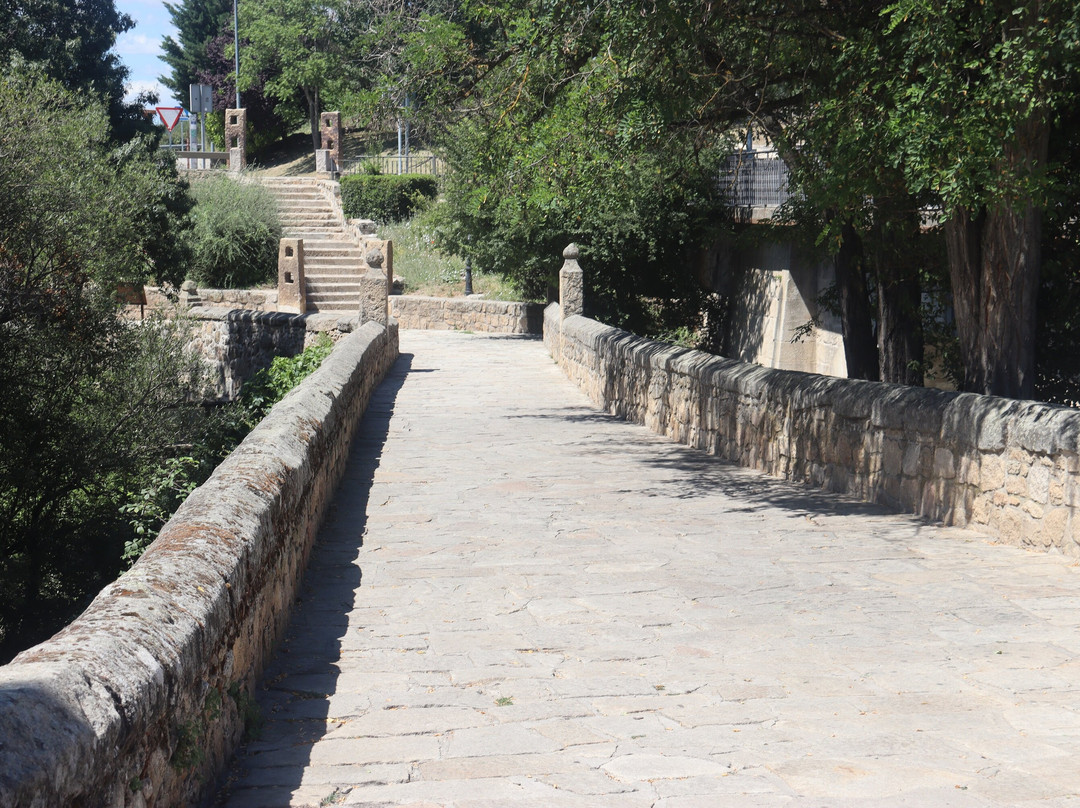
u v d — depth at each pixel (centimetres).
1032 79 705
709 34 979
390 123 1218
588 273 2484
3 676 223
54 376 1441
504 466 1013
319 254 2995
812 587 582
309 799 320
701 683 427
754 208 2303
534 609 540
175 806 282
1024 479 670
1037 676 434
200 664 309
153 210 2002
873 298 1645
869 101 842
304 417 729
